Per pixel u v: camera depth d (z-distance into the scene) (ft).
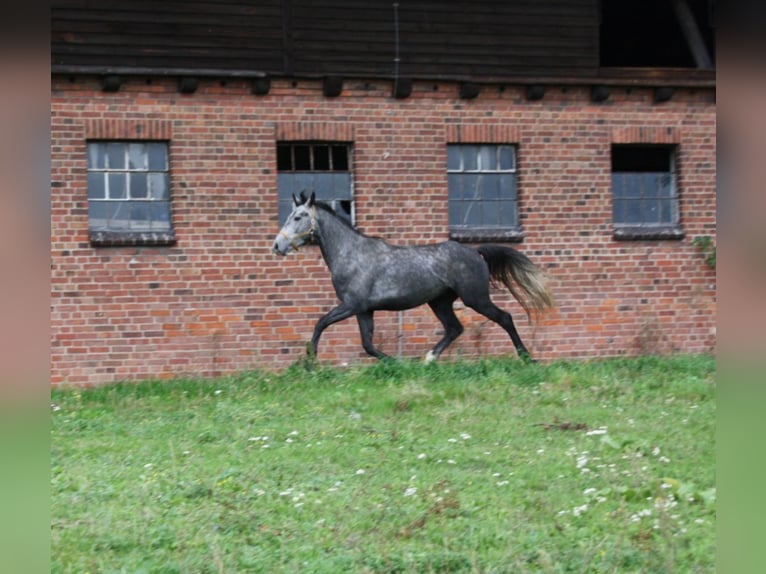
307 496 28.50
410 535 25.07
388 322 53.06
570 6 56.34
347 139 53.21
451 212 54.85
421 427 37.60
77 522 25.98
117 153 51.29
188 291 51.16
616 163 58.34
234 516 26.37
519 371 46.98
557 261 55.26
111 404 43.86
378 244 49.26
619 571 22.35
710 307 56.85
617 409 40.40
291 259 52.24
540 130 55.42
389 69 53.83
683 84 56.65
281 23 52.85
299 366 48.32
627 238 56.03
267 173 52.26
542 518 26.25
